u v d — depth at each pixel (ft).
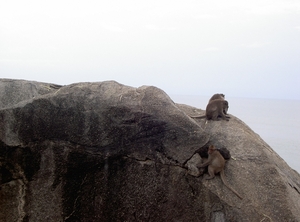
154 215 22.39
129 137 23.32
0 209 23.54
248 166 22.20
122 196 23.09
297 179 24.38
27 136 23.76
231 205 20.67
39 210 23.43
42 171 23.63
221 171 21.77
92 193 23.48
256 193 20.79
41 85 31.01
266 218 19.71
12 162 23.70
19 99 29.32
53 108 23.95
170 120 23.11
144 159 22.99
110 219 23.15
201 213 21.35
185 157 22.44
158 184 22.59
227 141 24.09
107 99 24.16
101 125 23.65
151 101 23.89
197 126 23.12
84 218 23.41
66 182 23.56
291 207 19.95
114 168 23.38
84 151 23.57
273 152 25.96
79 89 24.64
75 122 23.80
